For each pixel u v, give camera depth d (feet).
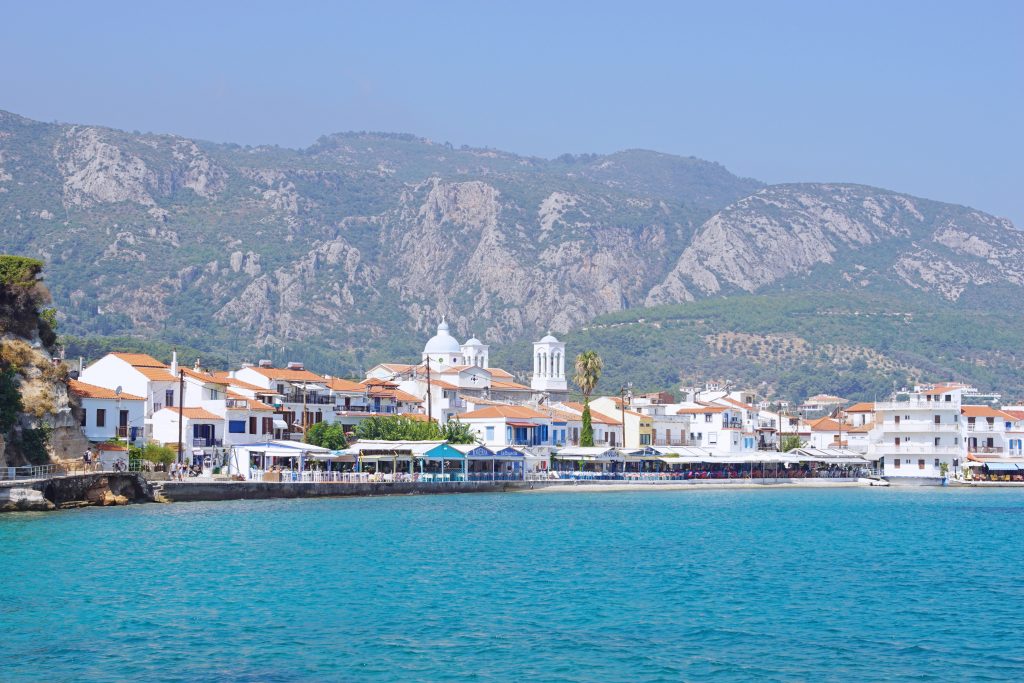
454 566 280.51
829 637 201.36
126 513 388.78
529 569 276.82
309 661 182.91
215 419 536.42
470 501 495.00
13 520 357.00
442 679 173.99
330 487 489.26
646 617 217.77
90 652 187.01
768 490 638.94
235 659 183.62
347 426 649.61
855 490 643.45
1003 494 605.73
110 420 498.69
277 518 387.55
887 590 249.55
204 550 299.99
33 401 426.92
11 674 174.40
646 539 344.90
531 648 192.44
